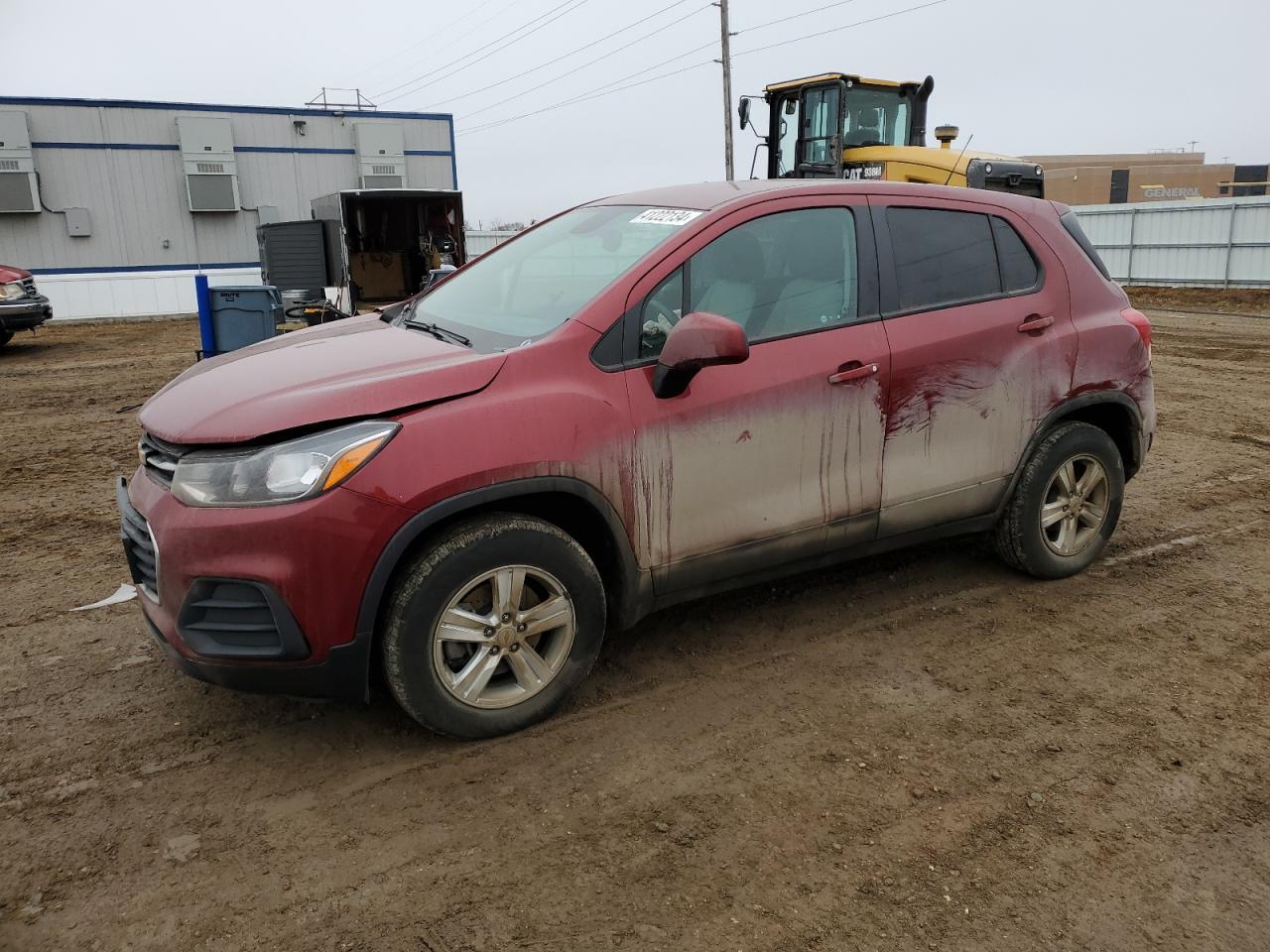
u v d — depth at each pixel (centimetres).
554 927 233
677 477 327
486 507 307
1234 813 276
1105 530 450
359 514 274
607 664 369
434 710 301
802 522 358
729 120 3212
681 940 229
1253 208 1989
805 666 366
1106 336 423
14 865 256
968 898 243
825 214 366
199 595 278
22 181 2538
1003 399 397
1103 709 334
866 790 288
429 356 316
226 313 1057
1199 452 704
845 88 1202
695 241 338
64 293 2262
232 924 235
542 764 303
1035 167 1208
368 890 247
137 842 266
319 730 325
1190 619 407
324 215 1694
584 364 312
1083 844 263
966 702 340
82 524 575
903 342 369
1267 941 229
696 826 271
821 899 242
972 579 449
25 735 323
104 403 1055
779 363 343
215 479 276
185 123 2720
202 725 330
